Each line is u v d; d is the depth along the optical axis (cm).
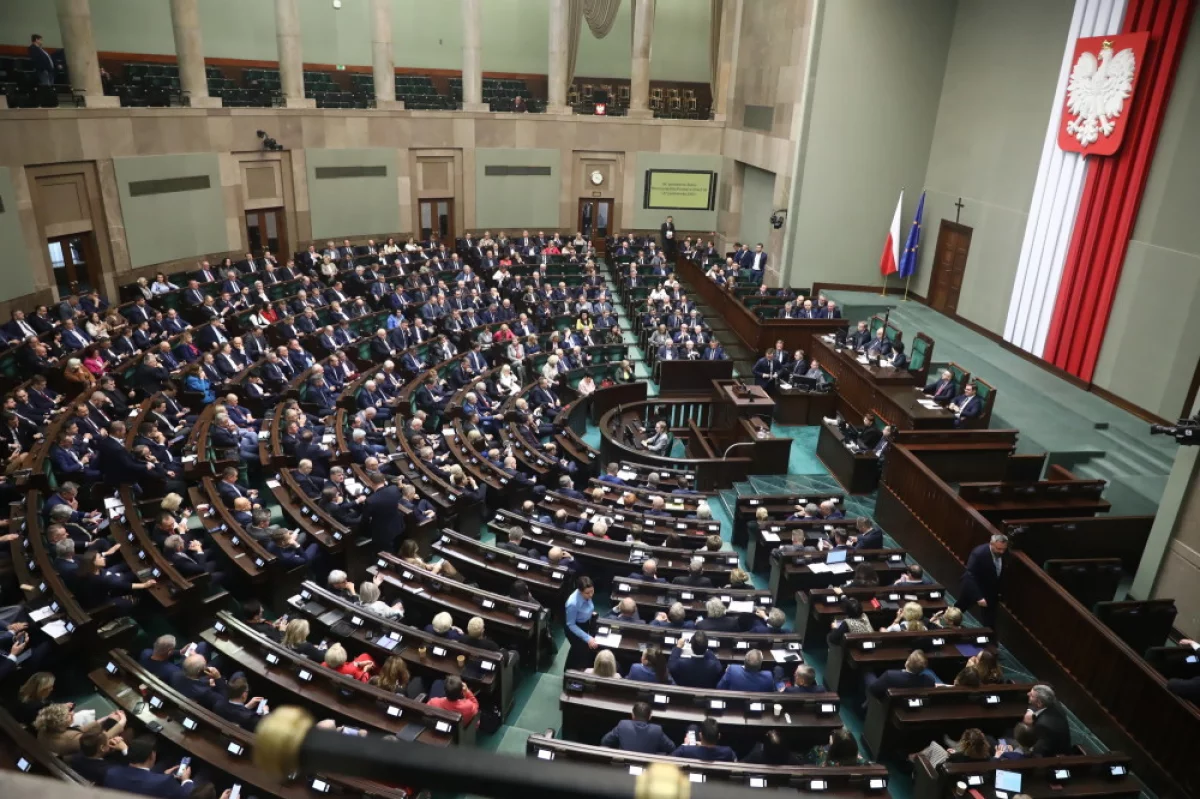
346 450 1285
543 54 3253
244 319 1853
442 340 1912
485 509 1244
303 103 2503
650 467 1402
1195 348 1502
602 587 1088
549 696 899
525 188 3002
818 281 2583
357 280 2311
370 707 738
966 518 1145
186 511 1091
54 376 1455
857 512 1423
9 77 1903
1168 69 1542
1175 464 1045
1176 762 793
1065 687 932
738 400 1658
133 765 634
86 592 840
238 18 2708
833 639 902
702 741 704
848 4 2306
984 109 2162
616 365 1891
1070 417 1648
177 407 1440
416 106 2809
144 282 1931
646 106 3080
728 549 1294
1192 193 1509
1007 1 2055
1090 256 1755
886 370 1738
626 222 3144
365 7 2939
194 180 2241
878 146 2438
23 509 996
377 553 1038
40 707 709
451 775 77
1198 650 866
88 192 1972
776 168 2588
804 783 664
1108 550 1173
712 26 2973
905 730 781
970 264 2220
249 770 646
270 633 846
